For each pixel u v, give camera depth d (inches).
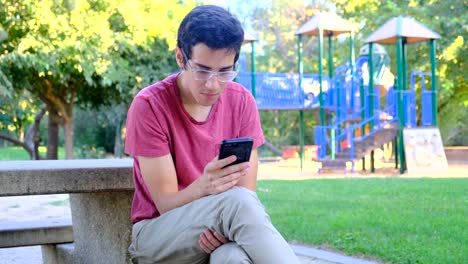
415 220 250.4
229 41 86.6
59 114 711.1
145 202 97.3
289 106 662.5
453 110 837.8
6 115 757.3
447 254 184.7
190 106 95.6
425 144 573.9
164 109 93.9
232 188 87.4
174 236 89.3
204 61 87.1
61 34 585.9
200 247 87.7
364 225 240.1
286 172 625.9
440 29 720.3
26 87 658.2
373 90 604.7
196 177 95.8
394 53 765.3
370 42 589.9
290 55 1077.8
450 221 246.1
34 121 830.5
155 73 713.0
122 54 697.6
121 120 913.5
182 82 94.3
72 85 685.3
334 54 937.5
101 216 118.5
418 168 566.9
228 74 88.8
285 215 274.1
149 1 637.3
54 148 754.8
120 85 652.7
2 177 98.2
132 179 106.5
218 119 98.3
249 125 102.0
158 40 708.0
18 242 133.2
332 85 649.0
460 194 336.5
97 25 592.7
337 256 190.7
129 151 94.4
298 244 214.8
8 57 568.4
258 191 385.1
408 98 587.8
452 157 810.8
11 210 351.6
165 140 93.6
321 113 637.3
